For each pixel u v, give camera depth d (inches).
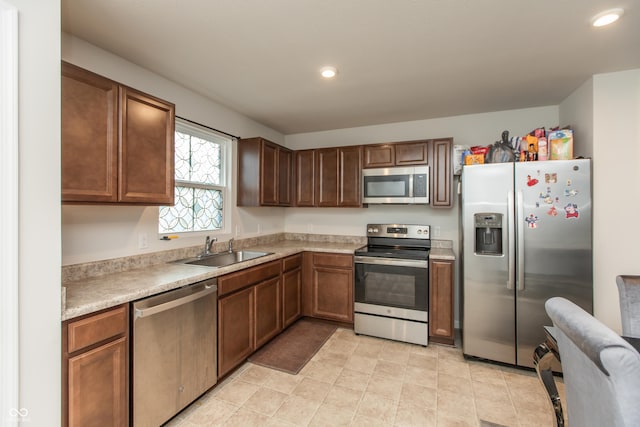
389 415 71.6
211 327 79.1
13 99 41.9
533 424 68.6
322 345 108.5
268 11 60.2
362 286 117.3
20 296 42.8
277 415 71.4
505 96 105.8
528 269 90.4
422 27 65.6
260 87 98.0
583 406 37.9
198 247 101.7
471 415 71.7
